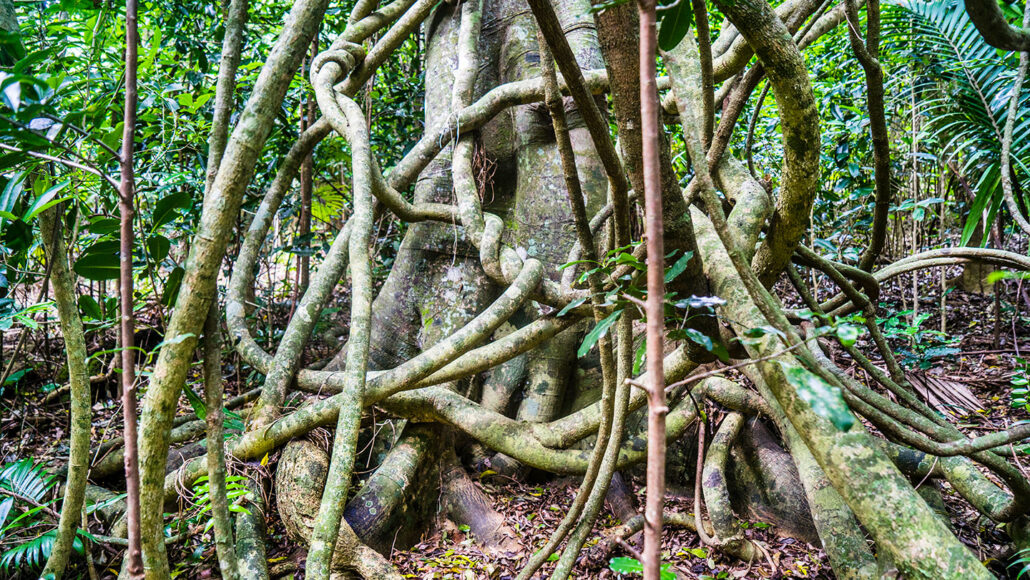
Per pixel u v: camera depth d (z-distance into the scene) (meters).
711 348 1.36
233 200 1.63
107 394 5.03
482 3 4.61
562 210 4.29
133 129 1.56
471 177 4.12
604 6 1.29
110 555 3.24
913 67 4.95
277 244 7.42
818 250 6.23
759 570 3.21
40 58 1.65
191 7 5.04
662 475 1.11
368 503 3.46
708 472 3.54
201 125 4.75
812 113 1.86
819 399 1.11
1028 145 3.47
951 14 3.95
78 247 3.47
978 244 6.64
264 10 5.71
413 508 3.65
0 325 2.48
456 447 4.19
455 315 4.29
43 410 4.83
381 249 6.27
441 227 4.43
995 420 4.31
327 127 4.21
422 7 4.13
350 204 6.72
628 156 1.80
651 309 1.11
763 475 3.70
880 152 3.09
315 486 3.33
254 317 5.61
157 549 1.68
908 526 1.44
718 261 2.15
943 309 5.61
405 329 4.38
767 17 1.71
